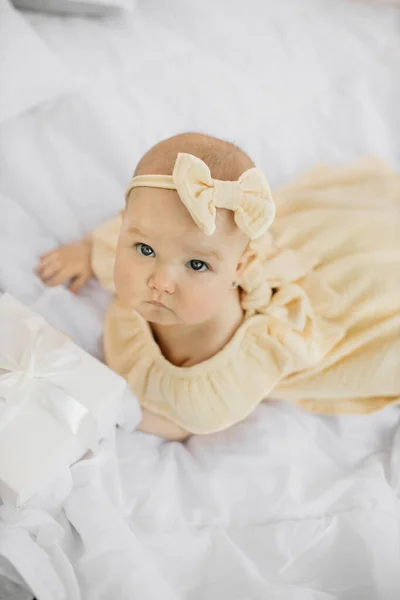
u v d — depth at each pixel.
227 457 0.95
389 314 1.02
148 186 0.74
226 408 0.92
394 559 0.87
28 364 0.79
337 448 1.01
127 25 1.32
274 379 0.95
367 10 1.55
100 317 1.05
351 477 0.95
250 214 0.71
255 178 0.72
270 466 0.94
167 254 0.74
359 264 1.04
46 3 1.25
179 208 0.72
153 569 0.79
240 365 0.92
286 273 0.99
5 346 0.82
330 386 1.01
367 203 1.14
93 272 1.09
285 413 1.02
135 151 1.20
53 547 0.77
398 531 0.90
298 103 1.37
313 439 1.02
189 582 0.83
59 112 1.18
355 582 0.86
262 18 1.45
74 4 1.26
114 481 0.87
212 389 0.91
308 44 1.44
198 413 0.92
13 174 1.11
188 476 0.93
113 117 1.20
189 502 0.90
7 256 1.05
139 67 1.28
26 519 0.75
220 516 0.89
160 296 0.76
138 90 1.25
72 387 0.81
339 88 1.41
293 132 1.33
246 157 0.79
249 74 1.35
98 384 0.82
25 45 1.13
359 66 1.45
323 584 0.85
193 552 0.85
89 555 0.78
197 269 0.76
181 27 1.37
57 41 1.24
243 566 0.83
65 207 1.13
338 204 1.13
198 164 0.69
